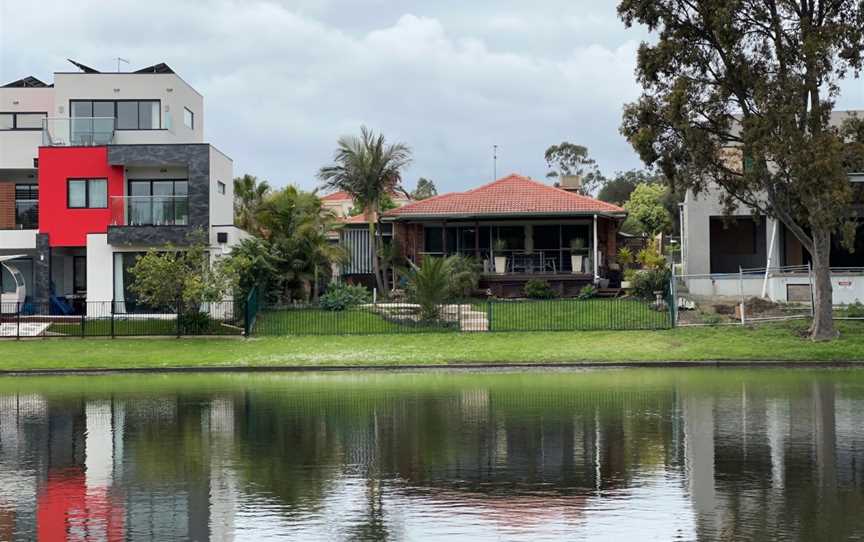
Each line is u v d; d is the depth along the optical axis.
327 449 16.64
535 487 13.49
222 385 27.98
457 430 18.52
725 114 35.28
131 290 40.16
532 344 35.50
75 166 44.88
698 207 44.84
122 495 13.31
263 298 41.81
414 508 12.31
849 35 32.41
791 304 39.50
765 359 32.44
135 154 43.91
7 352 35.62
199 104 54.19
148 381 29.59
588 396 23.84
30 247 46.28
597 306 40.62
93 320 40.44
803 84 33.03
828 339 34.44
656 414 20.41
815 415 19.95
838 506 12.12
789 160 32.25
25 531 11.48
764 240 46.72
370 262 53.88
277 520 11.77
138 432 19.00
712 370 30.97
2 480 14.48
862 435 17.36
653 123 35.69
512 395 24.25
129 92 48.38
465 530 11.21
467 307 41.91
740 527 11.18
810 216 33.00
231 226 44.06
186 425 19.80
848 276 40.12
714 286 42.34
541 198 48.91
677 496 12.83
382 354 34.53
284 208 45.12
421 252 49.91
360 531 11.22
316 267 44.53
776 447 16.30
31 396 25.67
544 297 46.09
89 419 20.98
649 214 84.44
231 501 12.82
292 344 36.53
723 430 18.14
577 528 11.24
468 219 48.91
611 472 14.45
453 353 34.44
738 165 42.25
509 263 48.09
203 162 43.84
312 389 26.42
